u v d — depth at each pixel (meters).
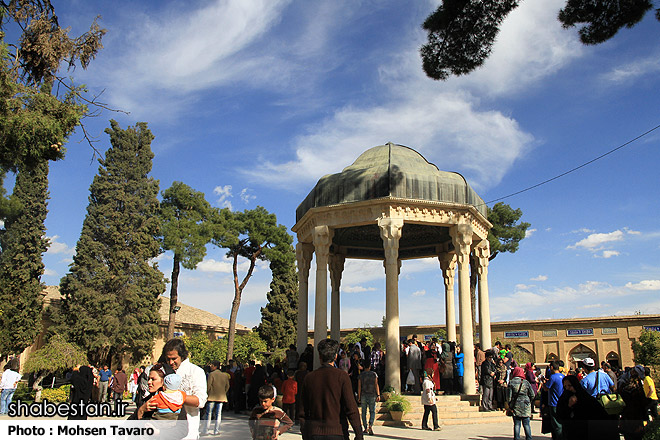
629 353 32.16
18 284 25.33
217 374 11.27
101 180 33.78
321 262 18.17
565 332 34.31
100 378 18.75
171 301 37.56
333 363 6.30
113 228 32.59
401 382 18.17
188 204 38.22
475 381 17.80
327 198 18.41
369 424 12.92
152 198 34.75
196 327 40.94
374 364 17.81
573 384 8.23
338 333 22.34
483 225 19.81
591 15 11.34
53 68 9.76
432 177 17.97
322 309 17.86
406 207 17.50
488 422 15.00
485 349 19.17
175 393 6.44
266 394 6.33
